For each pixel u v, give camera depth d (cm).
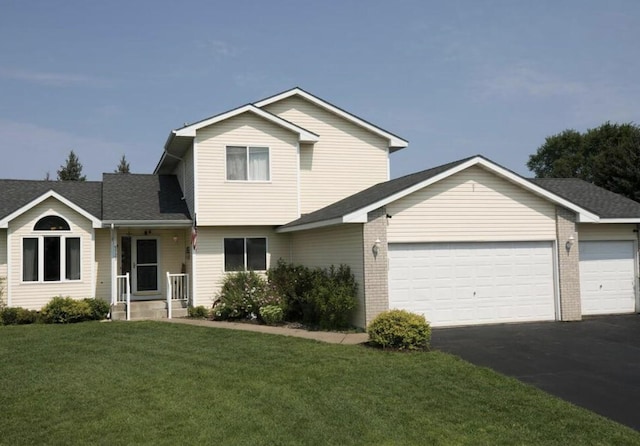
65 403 830
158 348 1241
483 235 1548
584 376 981
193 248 1886
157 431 710
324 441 676
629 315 1706
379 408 796
